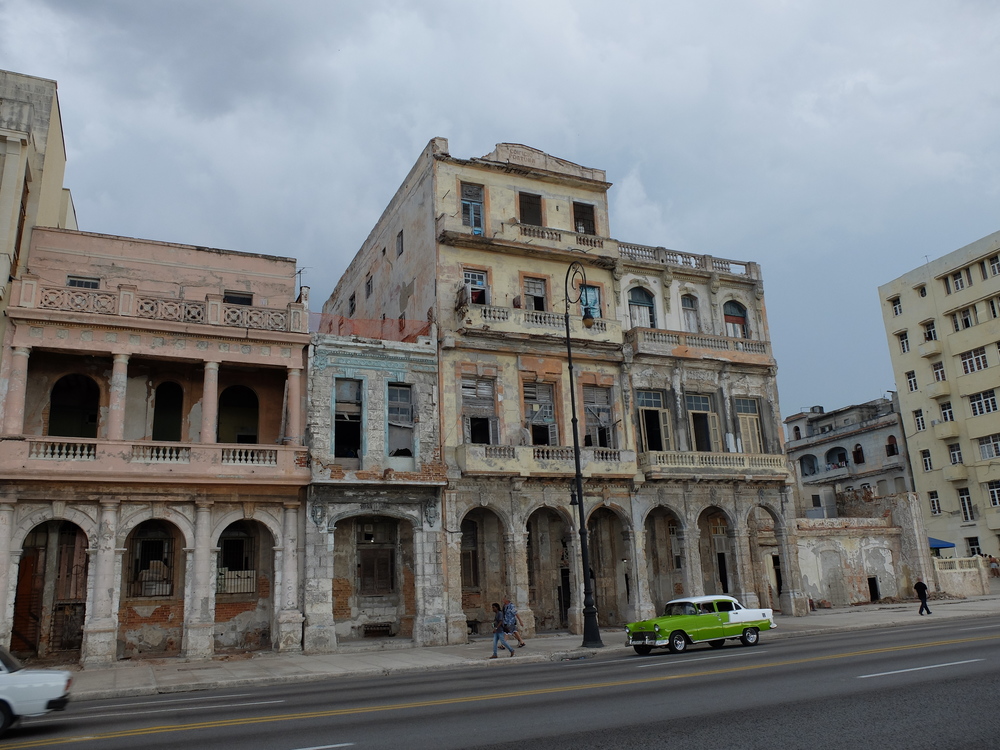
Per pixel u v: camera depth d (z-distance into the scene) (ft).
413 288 120.67
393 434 104.73
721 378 128.67
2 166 89.45
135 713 48.52
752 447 129.49
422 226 118.83
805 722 34.35
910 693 39.86
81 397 96.37
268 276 107.55
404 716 40.98
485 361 111.86
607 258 124.36
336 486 97.35
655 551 123.85
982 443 184.34
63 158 115.65
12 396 85.10
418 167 122.31
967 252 188.96
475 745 32.55
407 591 104.99
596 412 119.24
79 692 63.05
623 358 120.16
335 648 93.15
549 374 115.85
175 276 102.32
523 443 111.55
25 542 90.79
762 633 94.53
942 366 196.13
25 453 83.15
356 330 110.01
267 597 97.96
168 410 99.81
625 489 115.96
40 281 88.79
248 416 103.81
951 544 171.53
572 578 110.63
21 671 44.39
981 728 32.04
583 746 31.55
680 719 36.06
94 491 86.28
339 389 103.24
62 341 88.43
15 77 100.78
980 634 70.18
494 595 110.52
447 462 105.19
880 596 144.46
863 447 228.84
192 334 94.38
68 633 90.58
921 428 202.08
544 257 120.47
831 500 176.35
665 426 123.13
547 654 82.17
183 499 90.43
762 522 136.05
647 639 76.43
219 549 96.78
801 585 125.39
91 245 98.73
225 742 35.50
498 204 120.16
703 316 133.28
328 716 42.32
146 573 93.86
